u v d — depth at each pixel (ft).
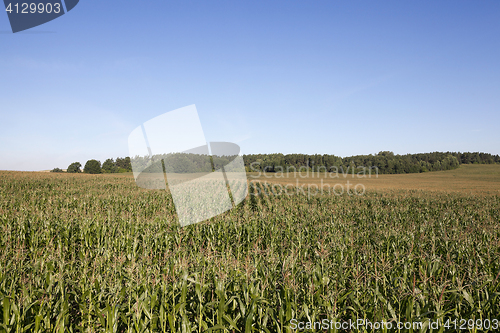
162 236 25.79
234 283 13.38
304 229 29.99
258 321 11.91
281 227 33.65
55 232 26.81
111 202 55.36
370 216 44.19
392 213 45.98
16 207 44.73
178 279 14.01
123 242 24.53
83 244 24.86
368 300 12.85
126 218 33.91
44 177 133.18
